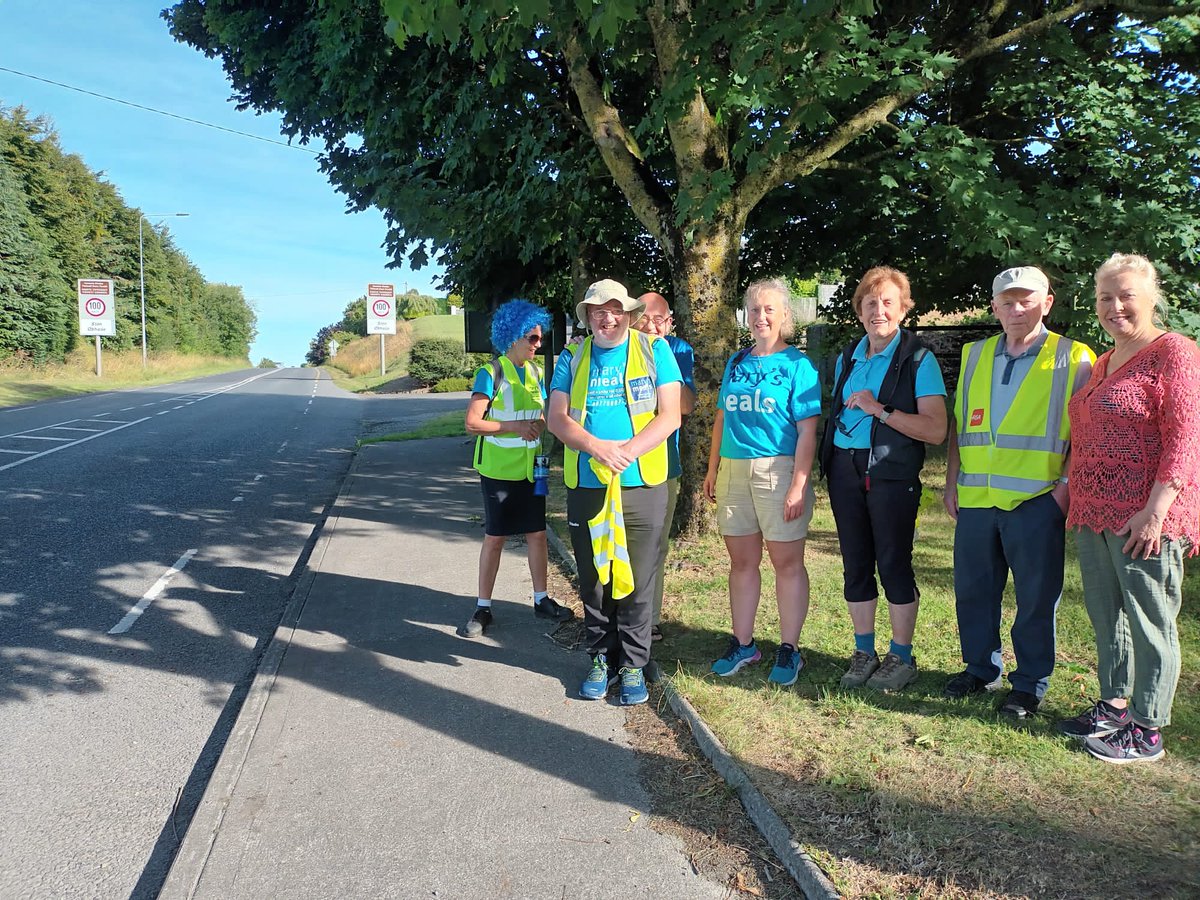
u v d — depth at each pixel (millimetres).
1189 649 4270
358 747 3539
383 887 2631
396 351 62719
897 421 3652
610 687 4156
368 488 10180
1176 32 6480
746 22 5160
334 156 11586
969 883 2490
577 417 3801
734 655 4188
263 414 21891
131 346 54500
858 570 3963
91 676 4469
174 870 2713
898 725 3521
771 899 2551
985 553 3629
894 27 7227
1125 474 3080
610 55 7066
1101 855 2590
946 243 9312
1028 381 3432
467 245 8883
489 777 3289
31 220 36031
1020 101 7703
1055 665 4105
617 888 2609
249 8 10133
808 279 10844
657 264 10969
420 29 3891
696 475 6516
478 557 6801
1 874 2795
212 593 6000
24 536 7508
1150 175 7047
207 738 3793
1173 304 6773
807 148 6352
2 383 28906
